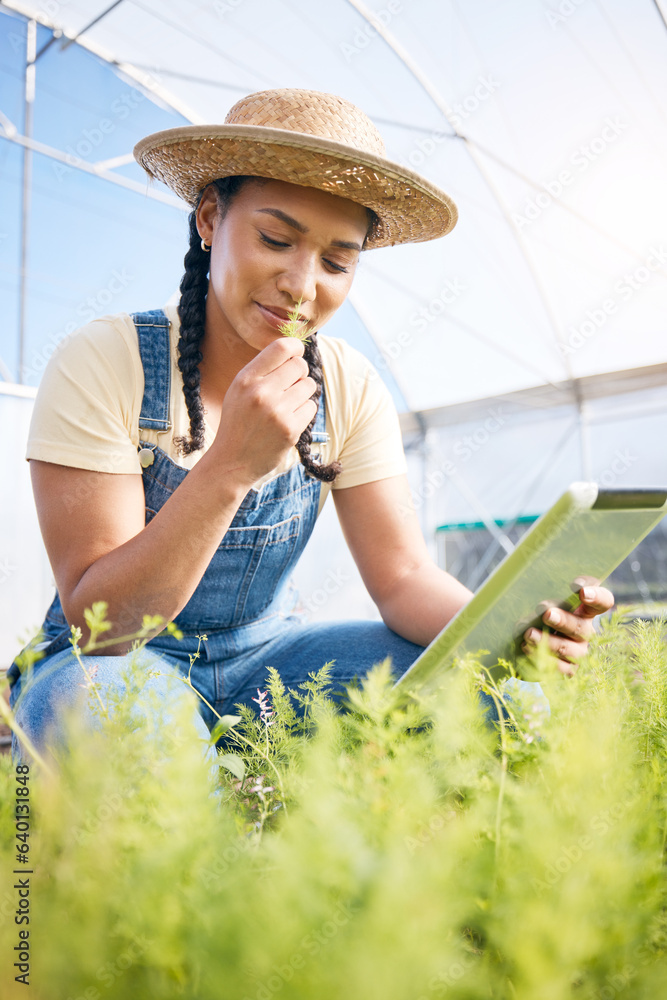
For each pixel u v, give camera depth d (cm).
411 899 34
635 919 42
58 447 124
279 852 38
